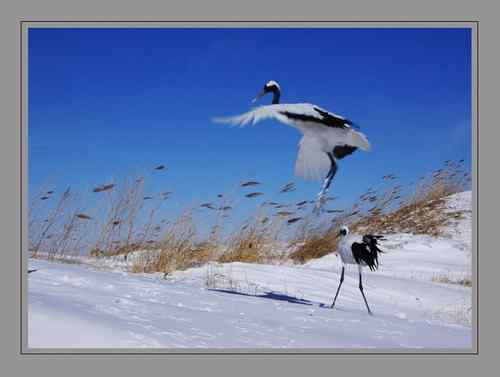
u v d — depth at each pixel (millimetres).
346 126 9359
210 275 12938
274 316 8305
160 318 6719
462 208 24141
